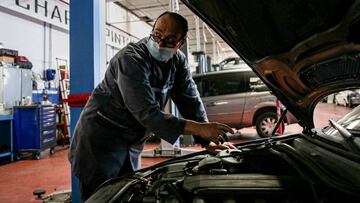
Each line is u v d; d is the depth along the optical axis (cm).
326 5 63
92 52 210
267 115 536
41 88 592
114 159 140
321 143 107
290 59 91
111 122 138
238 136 623
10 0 526
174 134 110
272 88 117
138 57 122
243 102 545
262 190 79
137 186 104
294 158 91
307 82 108
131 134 143
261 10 68
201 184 85
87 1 211
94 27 211
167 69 139
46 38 632
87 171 140
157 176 114
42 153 497
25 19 575
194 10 80
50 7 627
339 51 82
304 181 81
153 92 128
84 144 142
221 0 69
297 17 69
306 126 140
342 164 82
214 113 551
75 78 212
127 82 118
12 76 479
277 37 79
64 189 300
